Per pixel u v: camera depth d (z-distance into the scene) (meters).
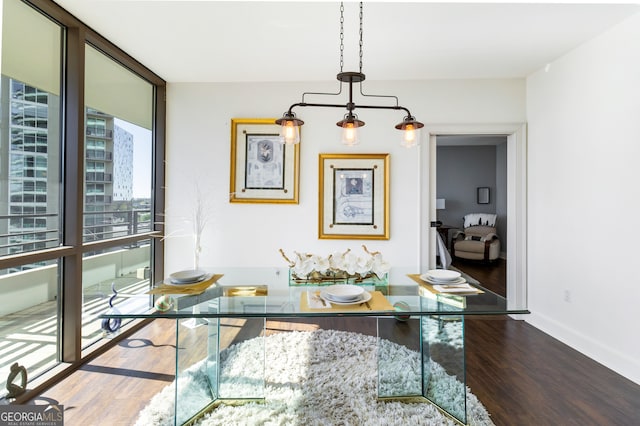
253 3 2.11
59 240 2.28
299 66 3.07
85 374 2.23
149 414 1.80
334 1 2.08
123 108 2.95
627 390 2.07
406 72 3.20
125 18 2.30
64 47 2.31
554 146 2.93
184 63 3.02
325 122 3.44
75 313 2.30
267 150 3.45
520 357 2.52
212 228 3.47
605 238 2.40
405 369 2.00
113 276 2.81
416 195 3.41
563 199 2.82
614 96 2.33
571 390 2.07
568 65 2.76
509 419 1.79
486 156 7.46
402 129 1.97
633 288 2.20
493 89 3.35
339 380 2.17
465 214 7.50
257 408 1.88
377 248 3.43
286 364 2.39
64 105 2.32
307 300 1.67
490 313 1.51
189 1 2.10
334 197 3.43
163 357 2.48
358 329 3.08
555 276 2.92
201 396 1.85
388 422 1.75
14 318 1.96
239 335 2.17
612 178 2.35
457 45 2.65
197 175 3.47
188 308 1.55
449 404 1.81
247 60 2.95
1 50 1.86
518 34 2.47
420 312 1.50
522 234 3.31
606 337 2.39
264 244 3.47
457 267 5.93
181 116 3.46
